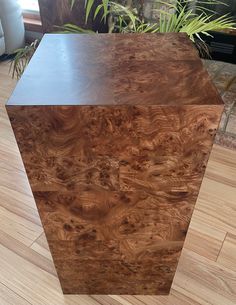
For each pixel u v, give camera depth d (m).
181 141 0.56
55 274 1.08
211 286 1.04
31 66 0.66
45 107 0.51
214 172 1.53
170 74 0.62
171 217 0.73
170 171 0.62
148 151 0.58
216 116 0.52
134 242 0.81
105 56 0.70
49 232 0.77
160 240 0.80
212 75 1.84
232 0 1.72
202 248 1.16
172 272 0.91
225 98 1.65
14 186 1.45
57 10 1.89
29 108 0.51
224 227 1.24
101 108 0.51
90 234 0.78
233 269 1.09
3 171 1.54
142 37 0.81
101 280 0.96
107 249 0.83
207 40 1.97
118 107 0.51
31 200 1.38
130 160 0.60
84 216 0.73
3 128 1.86
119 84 0.58
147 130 0.55
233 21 1.73
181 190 0.66
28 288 1.04
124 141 0.56
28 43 2.91
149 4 1.52
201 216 1.29
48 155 0.59
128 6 1.46
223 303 0.99
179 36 0.82
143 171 0.62
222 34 1.92
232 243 1.18
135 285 0.98
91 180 0.64
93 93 0.55
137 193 0.67
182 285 1.04
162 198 0.68
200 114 0.52
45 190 0.66
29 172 0.62
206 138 0.56
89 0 1.21
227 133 1.65
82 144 0.57
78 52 0.73
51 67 0.65
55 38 0.81
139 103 0.52
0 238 1.21
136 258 0.86
